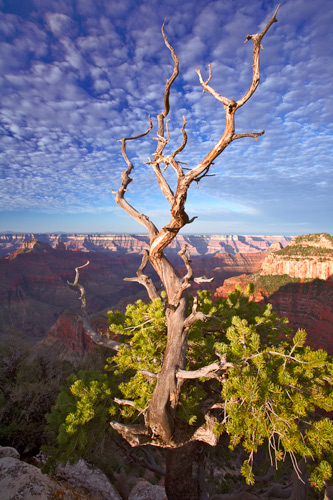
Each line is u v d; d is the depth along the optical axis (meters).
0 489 7.73
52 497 7.81
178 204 7.76
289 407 7.90
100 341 11.56
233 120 6.30
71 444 9.47
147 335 9.97
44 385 17.19
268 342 11.95
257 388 7.43
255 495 16.81
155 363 10.29
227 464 24.30
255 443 7.32
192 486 12.12
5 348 19.41
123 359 10.59
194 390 10.24
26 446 14.89
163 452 24.42
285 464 18.45
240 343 8.64
